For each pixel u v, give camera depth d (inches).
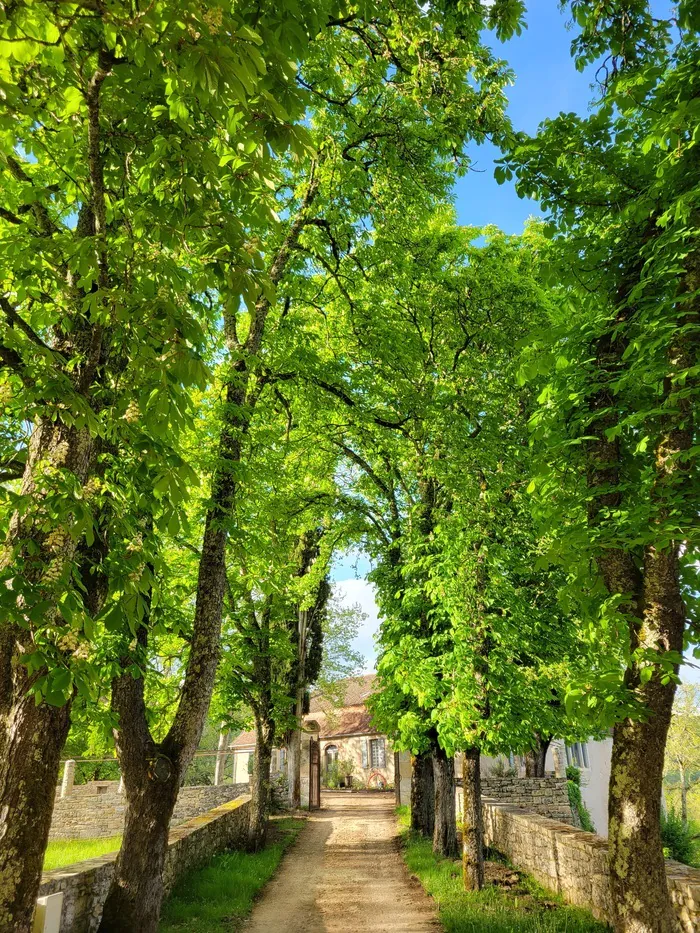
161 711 440.8
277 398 475.5
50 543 167.3
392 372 507.2
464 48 298.8
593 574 242.5
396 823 874.8
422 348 516.1
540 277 270.8
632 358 236.5
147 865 272.8
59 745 176.1
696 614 236.5
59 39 121.3
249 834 624.4
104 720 265.1
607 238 260.8
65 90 160.6
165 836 281.4
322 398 483.8
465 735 395.2
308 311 523.2
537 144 256.1
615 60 246.4
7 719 169.9
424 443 496.4
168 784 284.2
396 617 532.4
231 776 2003.0
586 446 253.3
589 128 248.5
